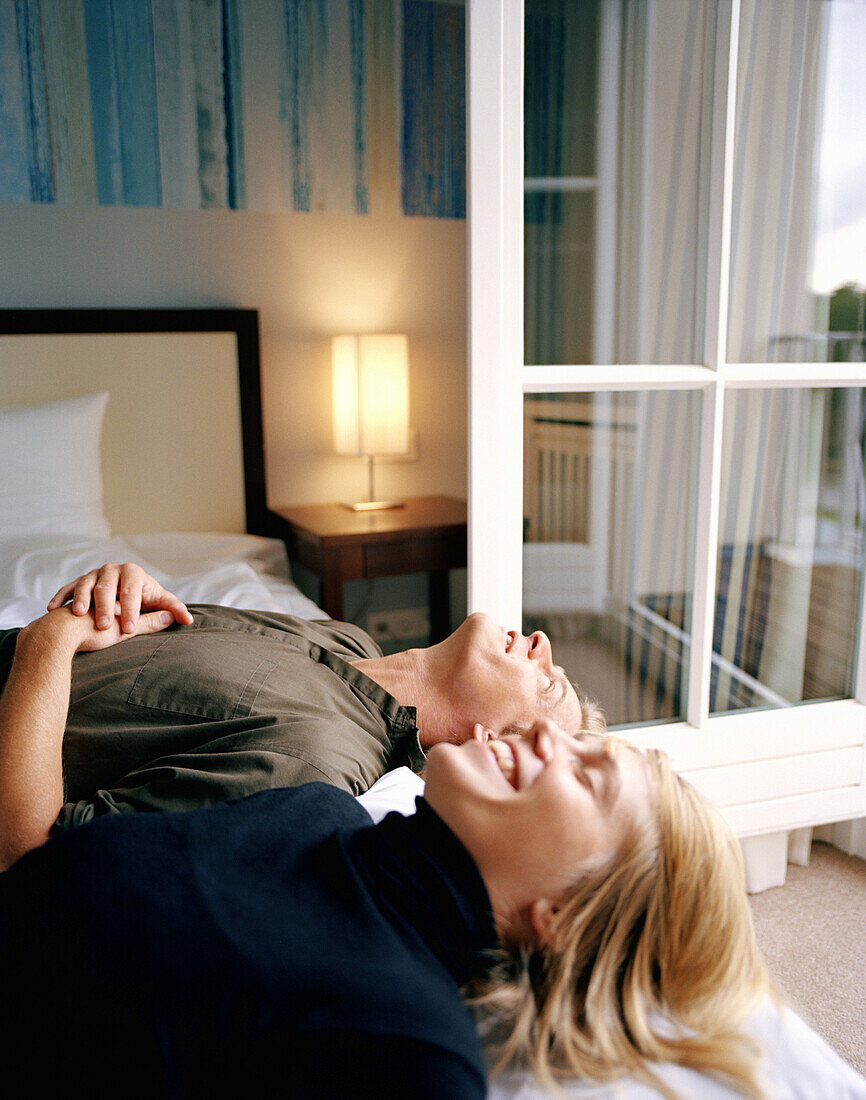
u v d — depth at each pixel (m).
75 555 2.14
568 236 1.70
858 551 1.90
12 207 2.52
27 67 2.44
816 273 1.73
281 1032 0.67
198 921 0.70
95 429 2.53
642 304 1.72
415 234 3.00
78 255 2.61
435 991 0.69
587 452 1.66
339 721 1.17
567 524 1.69
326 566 2.62
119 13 2.49
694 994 0.79
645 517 1.73
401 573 2.71
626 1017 0.77
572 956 0.78
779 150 1.65
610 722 1.81
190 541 2.66
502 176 1.48
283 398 2.96
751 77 1.60
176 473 2.80
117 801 1.00
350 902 0.75
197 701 1.12
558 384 1.60
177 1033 0.68
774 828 1.87
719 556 1.79
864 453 1.85
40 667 1.07
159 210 2.67
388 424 2.86
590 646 1.76
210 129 2.66
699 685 1.79
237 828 0.80
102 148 2.56
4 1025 0.73
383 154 2.88
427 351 3.12
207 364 2.76
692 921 0.80
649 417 1.69
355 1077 0.64
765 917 1.78
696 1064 0.75
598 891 0.79
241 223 2.78
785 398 1.75
